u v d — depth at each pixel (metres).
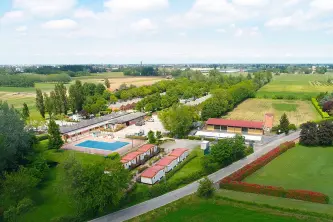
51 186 64.81
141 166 76.75
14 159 71.81
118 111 160.25
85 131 115.94
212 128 113.88
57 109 143.75
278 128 109.75
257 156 82.00
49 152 90.00
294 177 66.62
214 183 63.75
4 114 73.31
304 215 48.84
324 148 88.62
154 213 50.91
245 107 168.75
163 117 107.44
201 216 49.84
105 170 54.66
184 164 77.44
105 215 51.03
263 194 57.34
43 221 50.06
